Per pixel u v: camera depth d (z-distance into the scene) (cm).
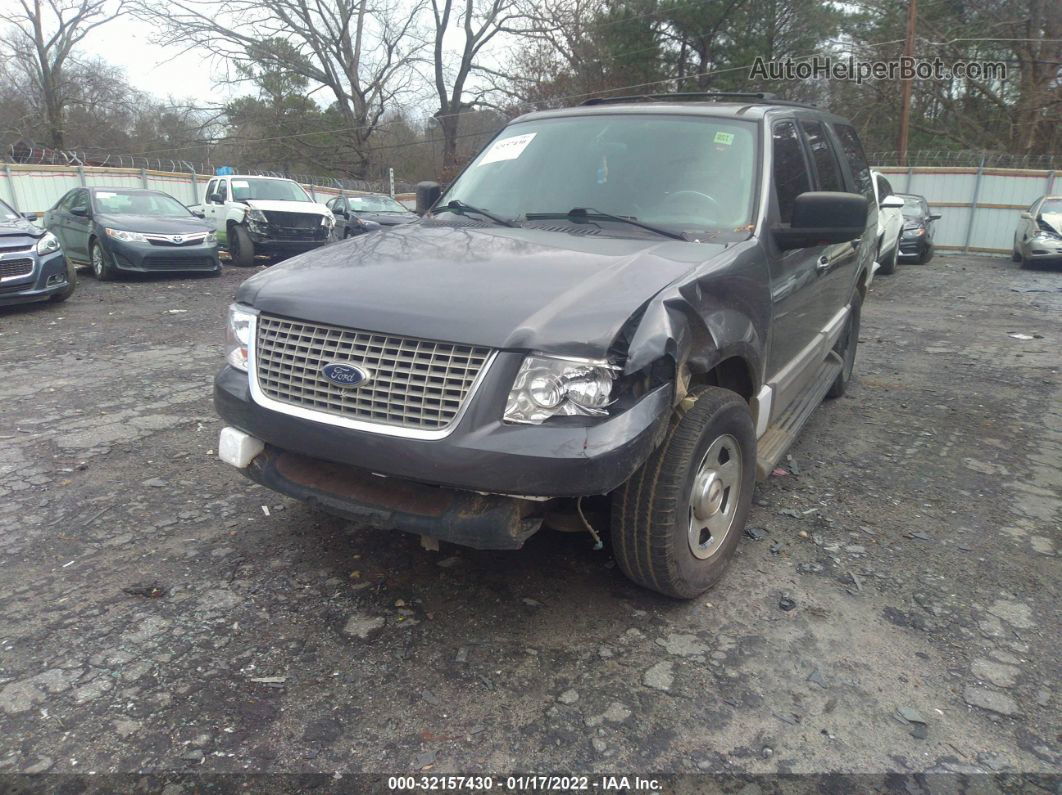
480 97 3953
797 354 430
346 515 283
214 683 268
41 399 594
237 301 320
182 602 316
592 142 405
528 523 271
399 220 1927
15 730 244
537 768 234
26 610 309
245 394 301
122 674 271
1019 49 2773
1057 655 295
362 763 235
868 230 588
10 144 3797
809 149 445
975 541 387
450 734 247
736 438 325
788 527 398
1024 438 546
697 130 392
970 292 1307
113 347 785
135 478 441
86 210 1343
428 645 291
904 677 280
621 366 253
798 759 239
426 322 263
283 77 3959
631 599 325
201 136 4194
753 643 297
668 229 350
